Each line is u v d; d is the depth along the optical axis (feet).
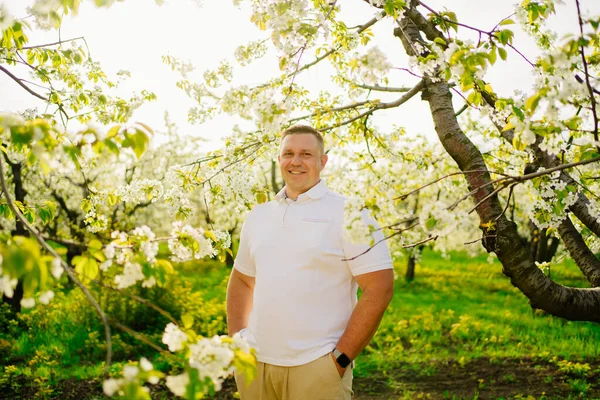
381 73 6.85
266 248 8.63
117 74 13.57
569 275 50.06
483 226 9.16
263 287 8.45
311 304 8.14
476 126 26.94
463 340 26.45
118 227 27.14
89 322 26.32
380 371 21.16
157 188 11.27
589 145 6.76
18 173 30.76
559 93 5.91
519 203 39.29
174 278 27.86
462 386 19.38
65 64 12.28
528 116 6.55
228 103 9.00
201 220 67.67
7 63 11.09
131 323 26.48
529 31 10.81
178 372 19.72
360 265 8.10
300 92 12.44
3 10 6.50
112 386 4.31
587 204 10.00
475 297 45.29
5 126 4.89
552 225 9.11
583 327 28.37
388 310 36.14
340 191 17.13
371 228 6.06
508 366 21.34
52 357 22.45
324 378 7.96
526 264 9.20
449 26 9.14
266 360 8.27
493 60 7.29
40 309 26.13
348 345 7.95
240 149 11.19
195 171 11.34
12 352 23.30
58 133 5.81
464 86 7.64
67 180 49.34
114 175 52.85
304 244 8.29
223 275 58.13
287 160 8.70
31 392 18.30
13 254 4.14
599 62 7.45
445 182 17.98
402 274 62.49
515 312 35.70
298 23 7.95
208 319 26.78
